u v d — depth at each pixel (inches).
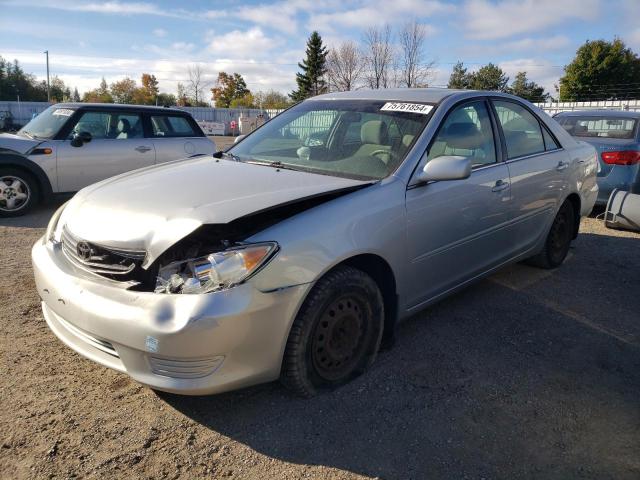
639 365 129.8
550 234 188.2
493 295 171.6
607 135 298.4
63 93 2778.1
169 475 88.6
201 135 350.9
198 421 102.7
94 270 101.7
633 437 101.9
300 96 2338.8
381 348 127.6
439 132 133.5
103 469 89.1
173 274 93.4
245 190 110.0
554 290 177.6
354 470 91.3
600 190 288.0
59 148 288.7
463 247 139.6
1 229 251.6
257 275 92.7
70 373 118.1
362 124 140.7
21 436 96.0
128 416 103.5
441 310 158.7
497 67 2341.3
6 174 275.7
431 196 125.4
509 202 153.9
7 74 2613.2
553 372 125.0
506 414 107.9
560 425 104.9
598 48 2065.7
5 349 127.2
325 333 106.5
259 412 105.9
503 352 133.9
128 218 103.4
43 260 113.0
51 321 114.2
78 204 119.9
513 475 91.0
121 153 309.7
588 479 90.4
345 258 104.8
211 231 98.3
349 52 1553.9
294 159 139.0
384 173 123.4
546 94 2341.3
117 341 93.3
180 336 88.0
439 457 94.8
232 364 93.1
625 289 181.3
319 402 109.4
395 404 109.8
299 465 92.0
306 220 101.7
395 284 120.0
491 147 151.8
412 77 1401.3
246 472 90.0
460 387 117.0
